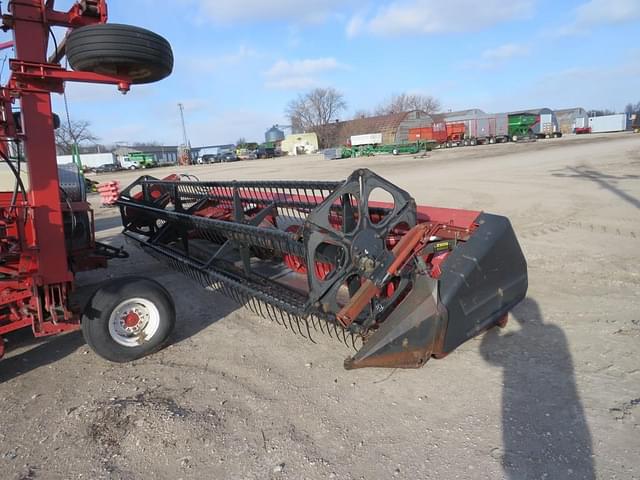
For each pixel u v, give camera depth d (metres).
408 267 3.70
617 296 5.07
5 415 3.39
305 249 3.47
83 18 3.81
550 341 4.10
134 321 4.12
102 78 3.61
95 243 5.84
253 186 5.61
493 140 50.09
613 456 2.65
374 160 35.41
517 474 2.56
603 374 3.53
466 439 2.88
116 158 65.62
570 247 7.12
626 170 16.55
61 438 3.10
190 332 4.78
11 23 3.45
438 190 14.41
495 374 3.60
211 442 2.97
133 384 3.76
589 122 70.75
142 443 2.99
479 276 3.53
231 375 3.84
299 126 94.25
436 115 70.56
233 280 4.84
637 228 8.07
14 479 2.73
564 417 3.03
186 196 7.13
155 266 7.59
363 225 3.63
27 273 3.64
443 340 3.38
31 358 4.31
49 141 3.63
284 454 2.83
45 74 3.46
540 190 13.05
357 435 2.97
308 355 4.11
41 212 3.65
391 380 3.61
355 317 3.46
